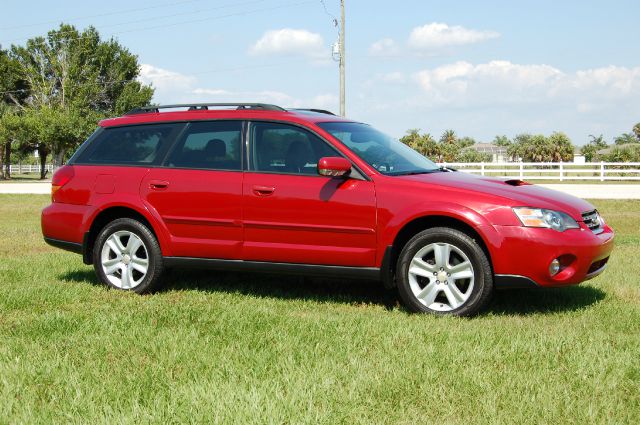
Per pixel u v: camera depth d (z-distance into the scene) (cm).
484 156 8594
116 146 680
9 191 3100
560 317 546
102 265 669
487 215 536
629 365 404
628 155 5375
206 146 638
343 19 3334
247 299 619
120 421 326
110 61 6756
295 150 604
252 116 629
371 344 456
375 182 570
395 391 365
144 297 632
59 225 685
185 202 628
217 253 620
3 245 1062
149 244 643
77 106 6362
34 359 427
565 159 8062
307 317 538
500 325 513
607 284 680
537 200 545
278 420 323
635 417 334
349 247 574
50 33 6569
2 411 344
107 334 485
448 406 348
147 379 386
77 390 367
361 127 653
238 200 607
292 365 408
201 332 490
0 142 6088
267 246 600
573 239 534
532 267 529
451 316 541
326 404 347
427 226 574
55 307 591
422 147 8875
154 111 689
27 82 6825
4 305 588
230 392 360
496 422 325
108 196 661
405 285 561
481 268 538
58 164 6191
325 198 577
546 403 348
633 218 1464
